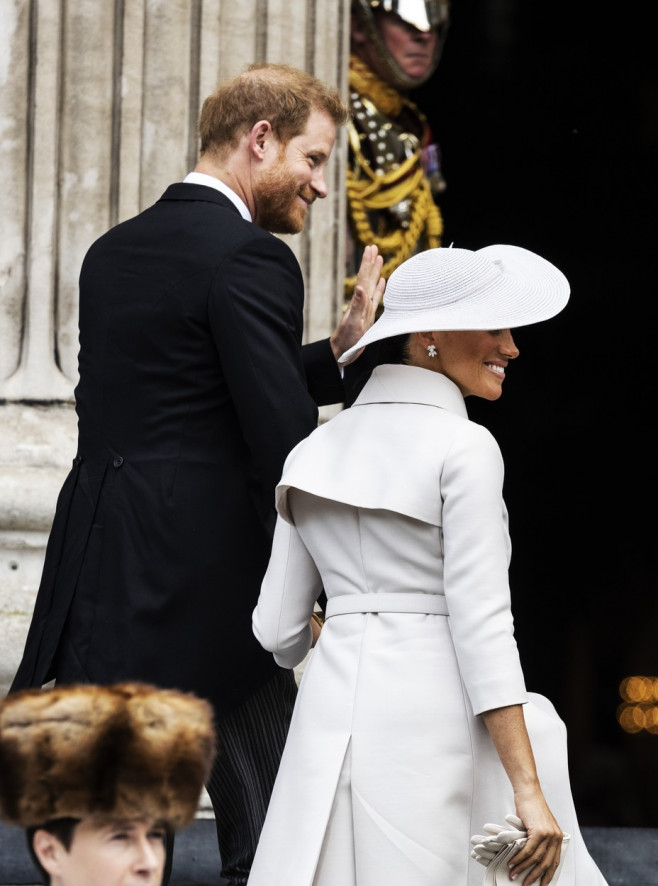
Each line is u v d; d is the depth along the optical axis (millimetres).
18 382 14695
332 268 16266
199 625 9609
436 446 8234
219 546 9664
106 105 15000
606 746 36062
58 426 14516
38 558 14203
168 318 9734
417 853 7941
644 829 13422
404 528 8258
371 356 8977
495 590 8016
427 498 8148
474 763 8102
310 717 8320
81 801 5129
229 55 15422
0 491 14008
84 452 10125
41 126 14891
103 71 14984
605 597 37094
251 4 15539
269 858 8203
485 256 8750
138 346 9836
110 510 9758
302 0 15820
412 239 19234
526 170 35625
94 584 9711
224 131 10312
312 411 9633
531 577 37219
